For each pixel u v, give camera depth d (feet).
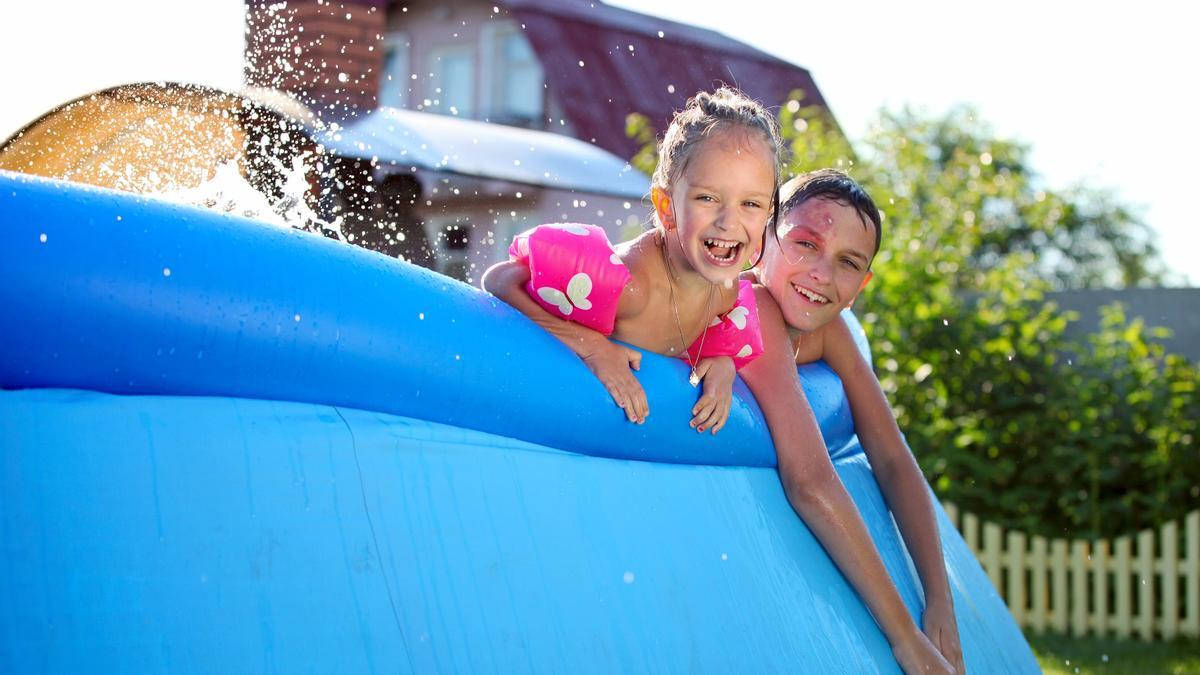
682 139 8.03
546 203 27.37
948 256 28.22
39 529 5.64
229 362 6.34
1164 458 25.32
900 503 10.39
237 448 6.19
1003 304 27.76
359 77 21.88
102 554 5.69
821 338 10.52
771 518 8.70
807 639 8.13
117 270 6.04
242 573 5.93
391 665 6.13
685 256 8.07
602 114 42.96
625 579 7.30
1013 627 11.16
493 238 27.27
